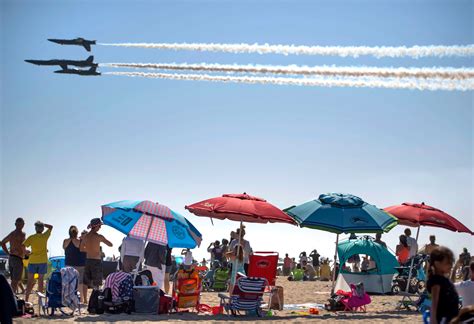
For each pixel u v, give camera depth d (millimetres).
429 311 9023
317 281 34844
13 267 17156
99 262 17281
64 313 15203
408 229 23766
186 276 16219
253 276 17328
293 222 16938
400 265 23500
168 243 17078
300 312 17234
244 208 16641
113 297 15625
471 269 10984
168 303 16062
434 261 8188
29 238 17422
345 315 16531
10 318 9414
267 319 15305
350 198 17547
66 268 15102
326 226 16812
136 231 17047
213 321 14539
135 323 13773
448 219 18672
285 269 41719
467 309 7848
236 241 17828
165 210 16500
